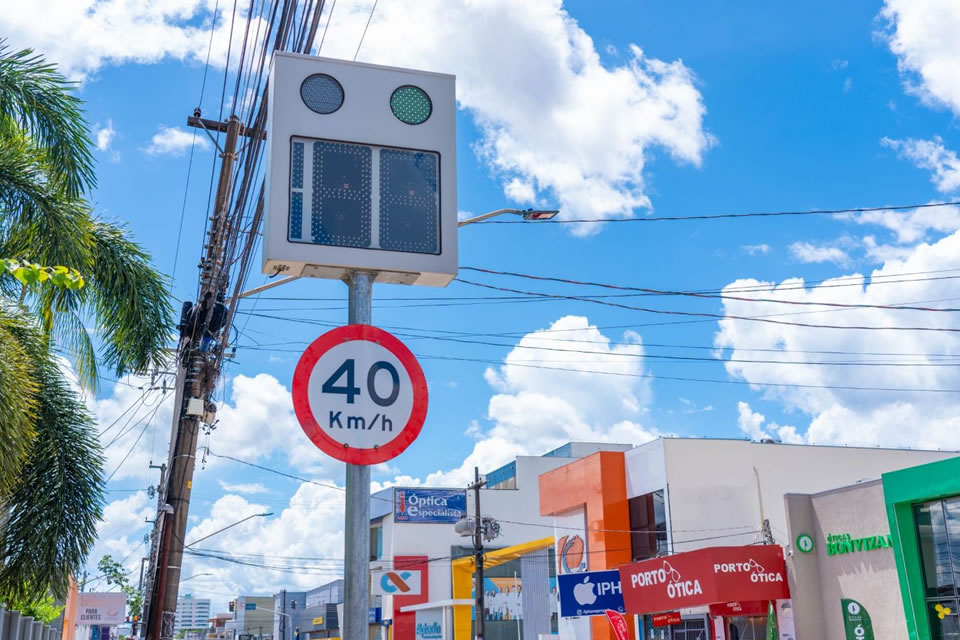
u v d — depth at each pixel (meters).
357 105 6.10
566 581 27.61
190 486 17.94
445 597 54.22
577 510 34.88
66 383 12.78
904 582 18.88
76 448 12.55
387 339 5.79
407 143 6.15
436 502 56.00
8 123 11.84
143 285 13.28
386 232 5.96
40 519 12.02
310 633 80.56
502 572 50.19
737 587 21.67
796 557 21.58
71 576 13.34
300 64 6.05
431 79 6.32
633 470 32.62
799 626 21.25
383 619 54.12
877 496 20.20
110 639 62.66
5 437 9.91
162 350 13.63
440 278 6.07
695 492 30.44
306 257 5.74
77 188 12.12
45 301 11.98
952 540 18.11
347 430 5.54
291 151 5.90
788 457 31.55
